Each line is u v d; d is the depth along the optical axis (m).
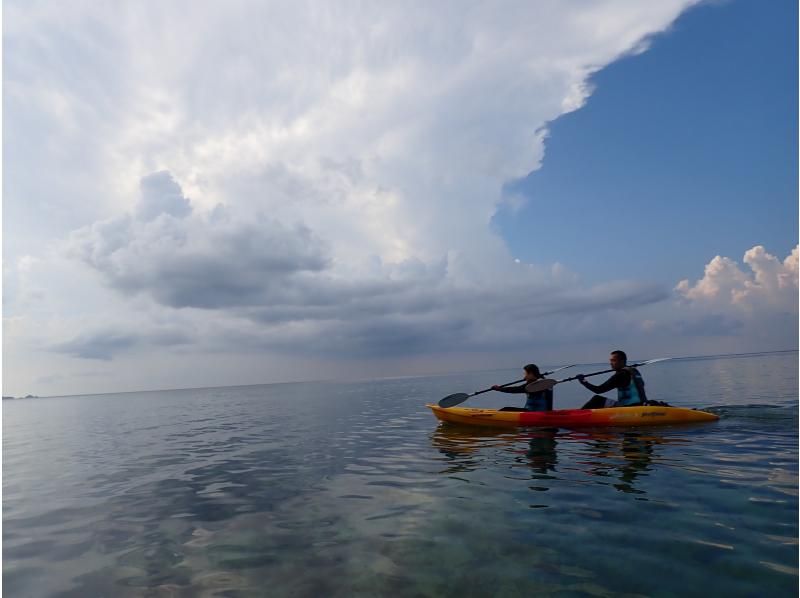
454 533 3.69
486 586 2.82
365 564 3.22
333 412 15.75
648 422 8.55
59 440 12.22
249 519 4.38
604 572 2.92
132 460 8.14
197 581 3.13
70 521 4.71
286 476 6.10
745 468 5.10
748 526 3.48
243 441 9.77
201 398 43.72
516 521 3.88
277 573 3.17
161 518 4.60
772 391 13.32
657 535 3.43
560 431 8.52
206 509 4.81
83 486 6.29
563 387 21.22
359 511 4.39
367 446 8.10
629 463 5.69
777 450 5.90
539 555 3.21
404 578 2.98
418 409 15.03
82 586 3.19
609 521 3.77
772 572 2.79
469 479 5.36
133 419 18.77
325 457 7.28
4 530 4.53
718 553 3.08
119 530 4.32
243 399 33.47
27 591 3.18
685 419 8.53
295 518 4.31
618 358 9.32
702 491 4.38
